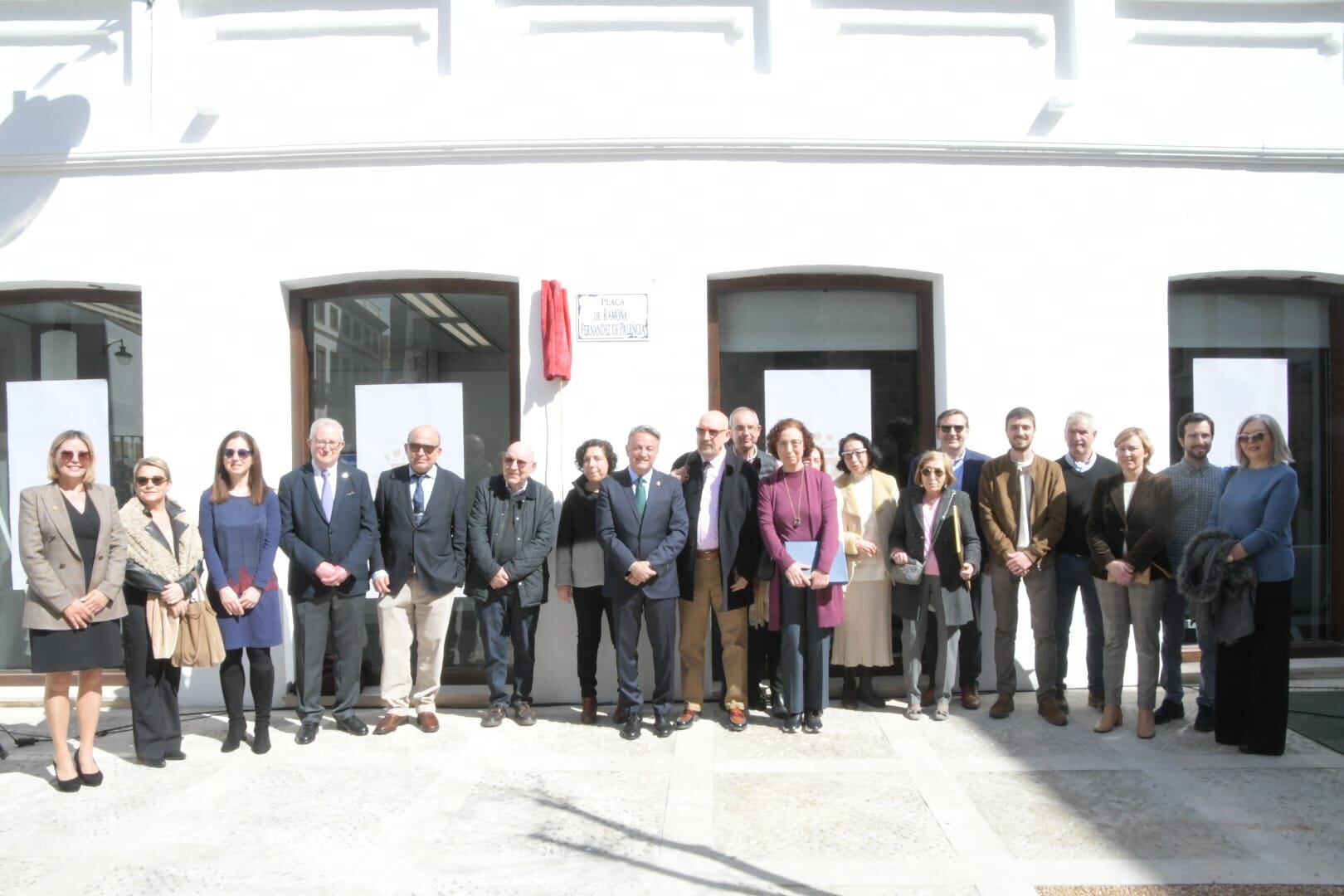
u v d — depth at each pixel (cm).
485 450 603
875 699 567
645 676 580
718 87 584
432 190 581
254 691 499
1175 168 605
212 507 500
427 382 608
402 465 588
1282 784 439
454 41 581
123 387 615
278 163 580
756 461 549
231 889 345
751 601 530
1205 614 510
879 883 345
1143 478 502
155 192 585
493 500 535
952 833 387
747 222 584
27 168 582
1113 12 607
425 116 580
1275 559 473
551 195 580
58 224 587
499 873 355
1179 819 400
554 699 582
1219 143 604
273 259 584
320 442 522
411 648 616
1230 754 480
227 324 585
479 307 604
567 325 574
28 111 588
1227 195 609
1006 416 568
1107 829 391
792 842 380
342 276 589
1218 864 359
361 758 486
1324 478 650
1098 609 547
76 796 439
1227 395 641
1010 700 543
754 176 584
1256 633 477
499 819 405
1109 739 504
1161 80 613
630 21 586
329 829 397
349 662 528
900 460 617
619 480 522
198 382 584
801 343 615
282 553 593
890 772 458
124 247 585
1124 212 601
